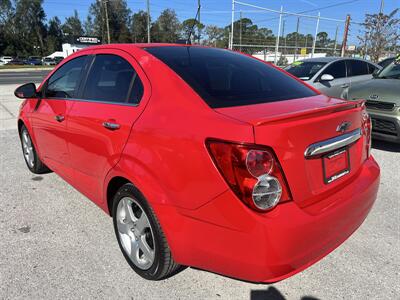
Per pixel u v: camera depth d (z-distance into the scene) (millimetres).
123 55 2758
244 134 1773
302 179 1953
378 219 3373
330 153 2182
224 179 1803
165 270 2307
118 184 2660
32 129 3988
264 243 1765
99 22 92188
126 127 2375
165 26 83688
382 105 5422
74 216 3422
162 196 2074
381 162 5129
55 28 106875
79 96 3082
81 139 2914
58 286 2420
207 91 2256
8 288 2391
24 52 97812
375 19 30516
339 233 2160
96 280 2490
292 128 1870
